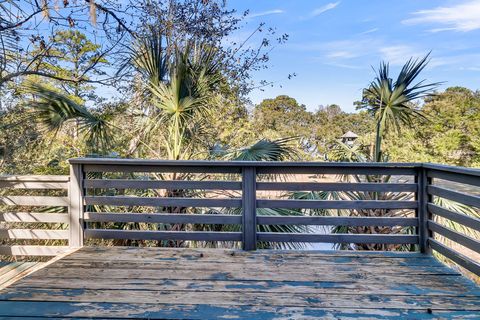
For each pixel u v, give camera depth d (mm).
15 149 4914
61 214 3094
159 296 2070
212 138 5445
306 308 1939
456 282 2301
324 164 2938
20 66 4438
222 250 2957
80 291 2125
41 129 3883
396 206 2969
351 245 3570
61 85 5738
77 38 5145
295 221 3006
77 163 3031
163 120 3955
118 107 5457
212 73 4316
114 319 1811
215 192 3754
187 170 3035
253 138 6395
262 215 3225
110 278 2328
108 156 4020
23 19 3867
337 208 3004
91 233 3090
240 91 6379
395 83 3385
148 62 4133
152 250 2947
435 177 2764
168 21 5215
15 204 3102
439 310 1921
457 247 5562
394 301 2025
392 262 2674
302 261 2695
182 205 3043
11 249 3111
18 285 2203
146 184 3059
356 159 3963
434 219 2932
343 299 2051
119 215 3068
